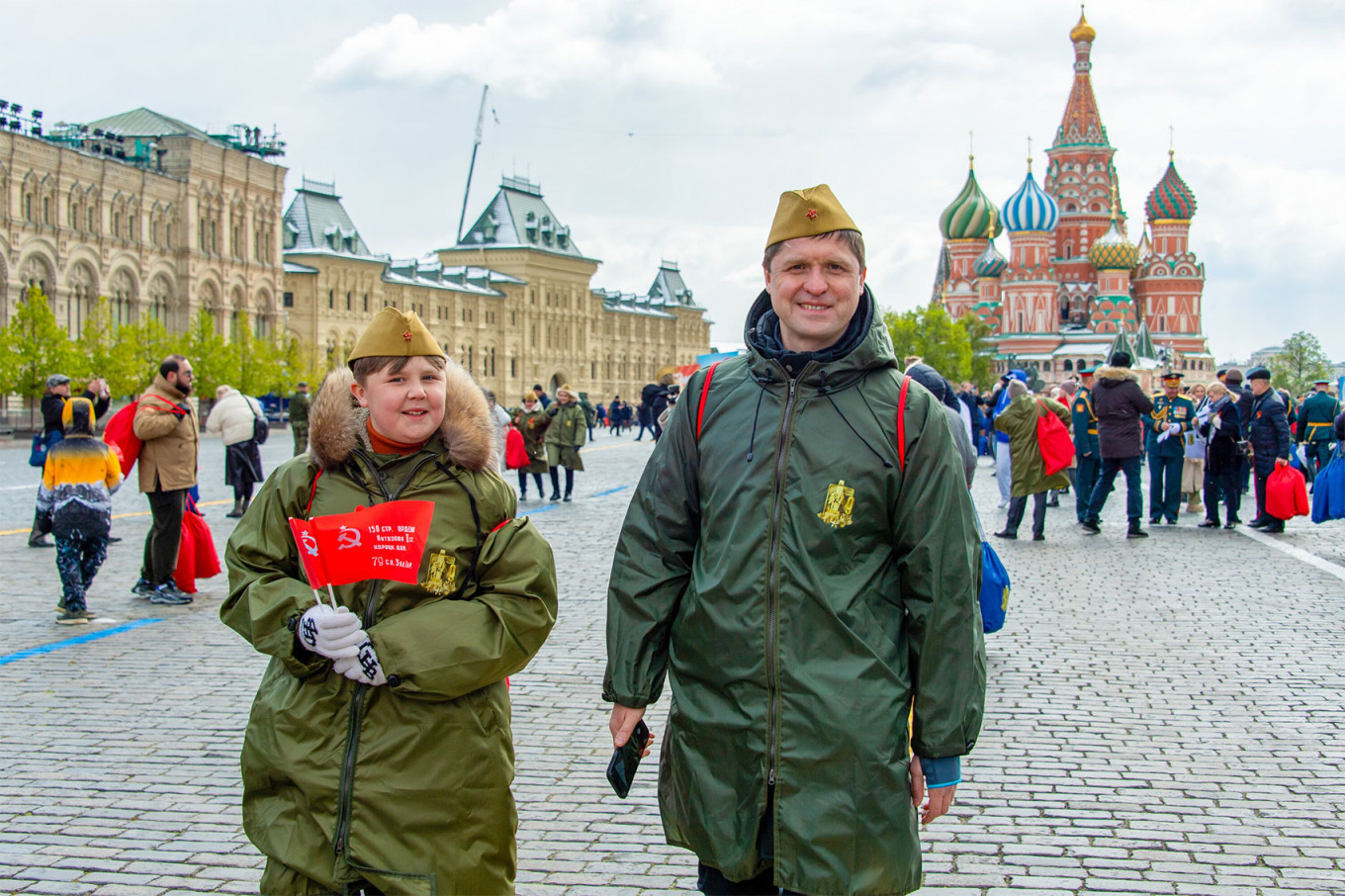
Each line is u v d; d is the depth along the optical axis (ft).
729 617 11.53
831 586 11.44
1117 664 29.71
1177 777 21.21
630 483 90.48
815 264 11.97
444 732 12.35
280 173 295.28
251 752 12.50
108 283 241.14
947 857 17.65
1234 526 61.31
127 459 37.32
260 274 287.89
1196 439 67.05
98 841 18.22
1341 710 25.50
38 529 51.16
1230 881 16.80
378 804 12.07
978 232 517.55
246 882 16.80
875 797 11.10
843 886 10.99
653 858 17.66
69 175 230.68
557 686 27.30
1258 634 33.22
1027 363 465.06
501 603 12.44
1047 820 19.16
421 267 379.96
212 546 39.17
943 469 11.67
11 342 186.50
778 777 11.19
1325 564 47.24
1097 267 484.74
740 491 11.73
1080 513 61.87
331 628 11.88
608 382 479.41
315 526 12.30
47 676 28.17
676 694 11.91
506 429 74.43
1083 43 503.20
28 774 21.17
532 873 17.12
